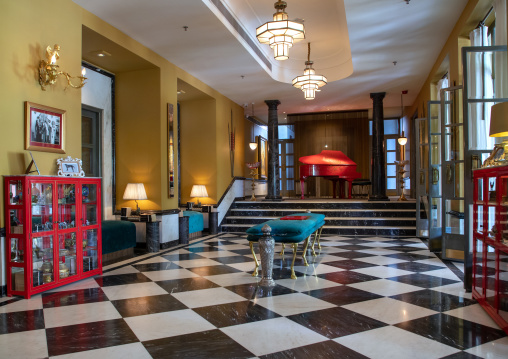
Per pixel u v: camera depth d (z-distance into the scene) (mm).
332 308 3473
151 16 5547
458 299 3729
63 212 4371
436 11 5637
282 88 9758
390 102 11742
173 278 4703
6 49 4059
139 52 6477
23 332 2961
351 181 12023
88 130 6867
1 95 3986
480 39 5414
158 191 7031
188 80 8320
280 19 5629
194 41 6496
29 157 4293
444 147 5684
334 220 9227
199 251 6734
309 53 8305
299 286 4262
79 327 3053
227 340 2760
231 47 6824
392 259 5809
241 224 9938
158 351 2586
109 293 4047
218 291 4090
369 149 14094
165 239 7074
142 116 7145
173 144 7496
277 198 10961
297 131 14703
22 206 3887
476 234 3680
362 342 2703
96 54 6355
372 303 3615
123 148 7238
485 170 3379
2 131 3988
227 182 10562
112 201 7207
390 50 7250
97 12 5371
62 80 4793
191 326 3049
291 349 2594
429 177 6609
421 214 9047
